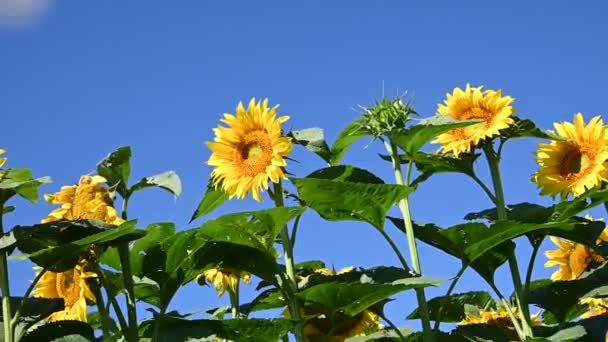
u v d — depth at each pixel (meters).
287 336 3.12
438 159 3.12
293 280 2.98
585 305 3.33
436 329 2.98
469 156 3.12
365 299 2.90
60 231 2.83
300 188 2.85
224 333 2.84
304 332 3.10
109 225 2.82
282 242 3.01
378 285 2.83
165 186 2.93
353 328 3.16
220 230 2.90
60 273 2.98
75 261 2.84
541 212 3.04
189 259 2.94
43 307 2.90
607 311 3.20
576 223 2.91
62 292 2.99
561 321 3.06
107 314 2.90
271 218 2.88
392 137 2.99
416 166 3.20
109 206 2.89
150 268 2.93
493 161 3.11
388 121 3.02
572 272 3.31
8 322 2.79
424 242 3.05
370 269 3.02
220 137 3.04
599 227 3.06
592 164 3.13
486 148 3.11
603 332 3.02
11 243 2.77
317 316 3.07
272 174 2.96
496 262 3.05
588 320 3.08
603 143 3.12
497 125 3.05
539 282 3.34
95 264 2.86
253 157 3.02
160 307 2.92
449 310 3.31
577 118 3.17
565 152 3.18
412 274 2.96
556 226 2.93
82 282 2.89
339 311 2.96
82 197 2.89
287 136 3.05
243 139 3.03
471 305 3.33
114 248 2.95
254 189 2.97
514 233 2.92
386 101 3.03
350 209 2.92
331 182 2.83
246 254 2.97
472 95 3.11
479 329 3.09
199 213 3.10
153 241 2.94
